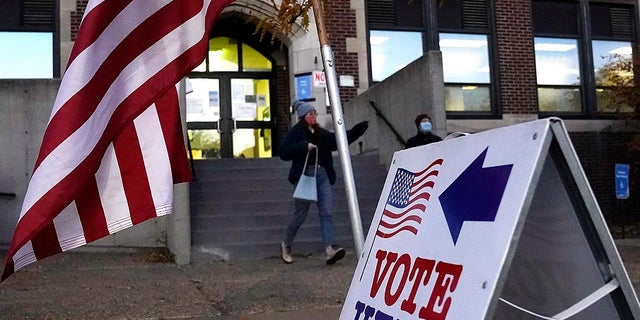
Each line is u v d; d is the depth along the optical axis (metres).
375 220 3.07
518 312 2.33
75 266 7.42
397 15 13.23
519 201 1.97
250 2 11.45
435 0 13.39
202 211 8.89
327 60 3.45
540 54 13.98
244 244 8.15
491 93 13.46
